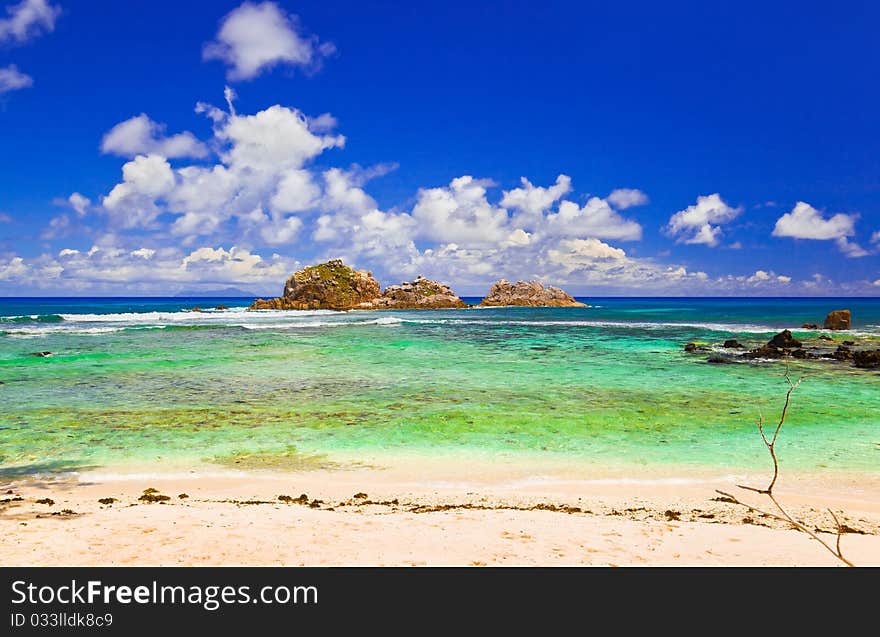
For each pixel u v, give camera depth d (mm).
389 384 22984
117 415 17078
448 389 21828
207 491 10531
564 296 154125
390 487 10883
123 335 46375
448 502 9930
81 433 14906
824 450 13484
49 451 13234
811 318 83562
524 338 45938
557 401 19406
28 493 10258
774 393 21109
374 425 15906
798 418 16906
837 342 41344
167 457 12812
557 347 38438
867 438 14594
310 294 121625
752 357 32688
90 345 38094
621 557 7168
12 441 14078
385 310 122188
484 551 7273
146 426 15711
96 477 11344
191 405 18656
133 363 29156
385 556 7035
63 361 29781
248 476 11523
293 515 8805
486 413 17484
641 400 19656
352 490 10680
